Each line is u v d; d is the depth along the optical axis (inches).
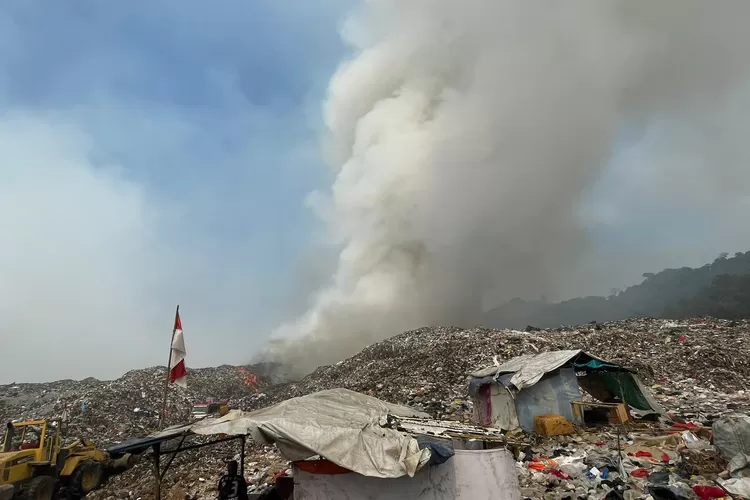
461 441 404.8
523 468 506.9
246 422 337.7
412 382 1243.8
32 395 1708.9
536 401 721.0
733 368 1076.5
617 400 816.9
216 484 604.4
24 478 640.4
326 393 413.4
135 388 1569.9
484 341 1451.8
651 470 456.8
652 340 1337.4
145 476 730.8
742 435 450.9
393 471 297.1
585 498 409.7
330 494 329.1
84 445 762.2
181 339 710.5
